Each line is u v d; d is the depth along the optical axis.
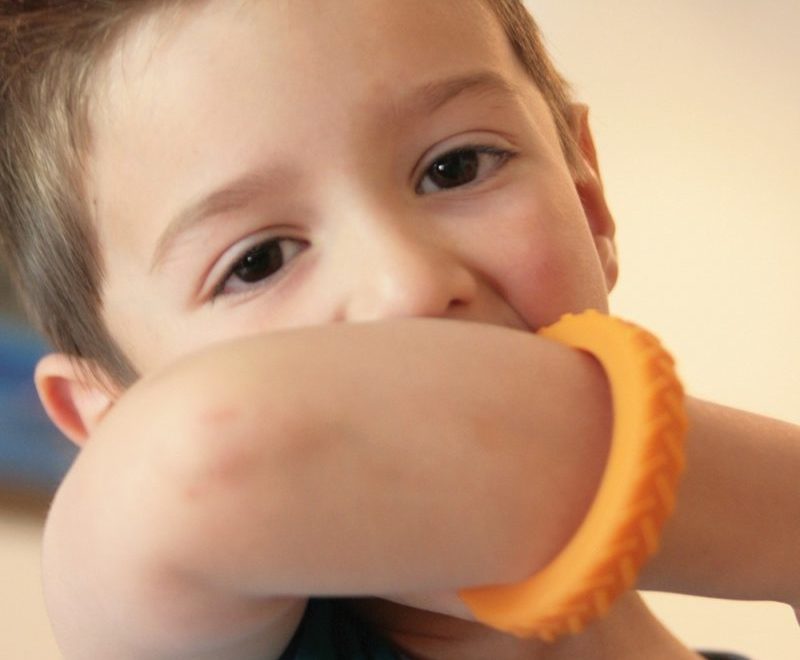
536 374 0.23
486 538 0.22
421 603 0.28
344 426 0.22
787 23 0.80
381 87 0.33
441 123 0.34
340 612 0.35
